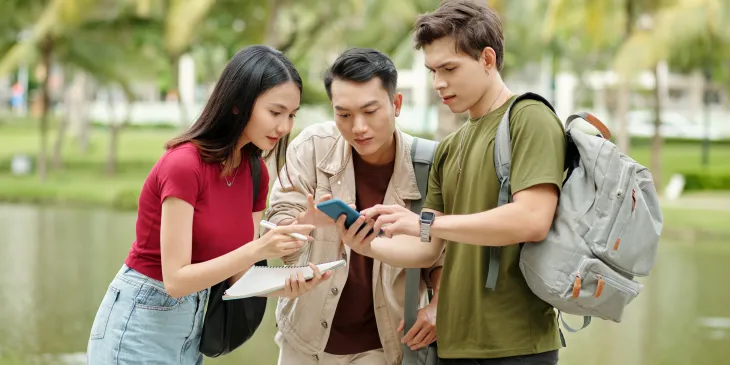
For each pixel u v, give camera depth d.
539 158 3.03
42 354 7.35
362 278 3.72
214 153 3.04
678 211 21.30
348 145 3.71
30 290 10.32
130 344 3.05
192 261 3.12
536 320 3.22
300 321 3.72
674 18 19.02
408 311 3.64
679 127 41.38
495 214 3.01
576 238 3.01
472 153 3.27
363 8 21.00
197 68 42.56
